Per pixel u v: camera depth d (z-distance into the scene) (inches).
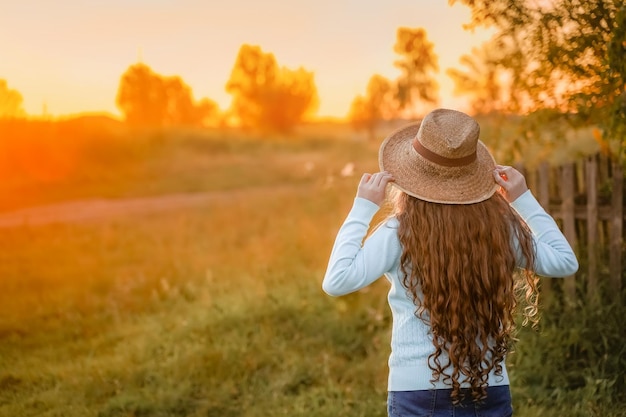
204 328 226.7
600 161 175.9
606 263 175.0
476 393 82.5
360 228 86.1
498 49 167.3
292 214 493.7
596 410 139.5
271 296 240.1
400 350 85.0
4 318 271.6
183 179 971.9
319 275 270.4
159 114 2736.2
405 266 84.5
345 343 210.8
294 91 2325.3
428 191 84.7
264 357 199.3
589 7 145.9
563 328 168.7
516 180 88.6
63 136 981.8
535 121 172.7
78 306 284.8
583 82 157.5
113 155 1036.5
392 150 91.5
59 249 427.8
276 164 1165.1
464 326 82.4
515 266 86.7
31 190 799.1
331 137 2095.2
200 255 379.6
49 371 204.1
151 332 235.1
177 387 184.9
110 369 201.3
